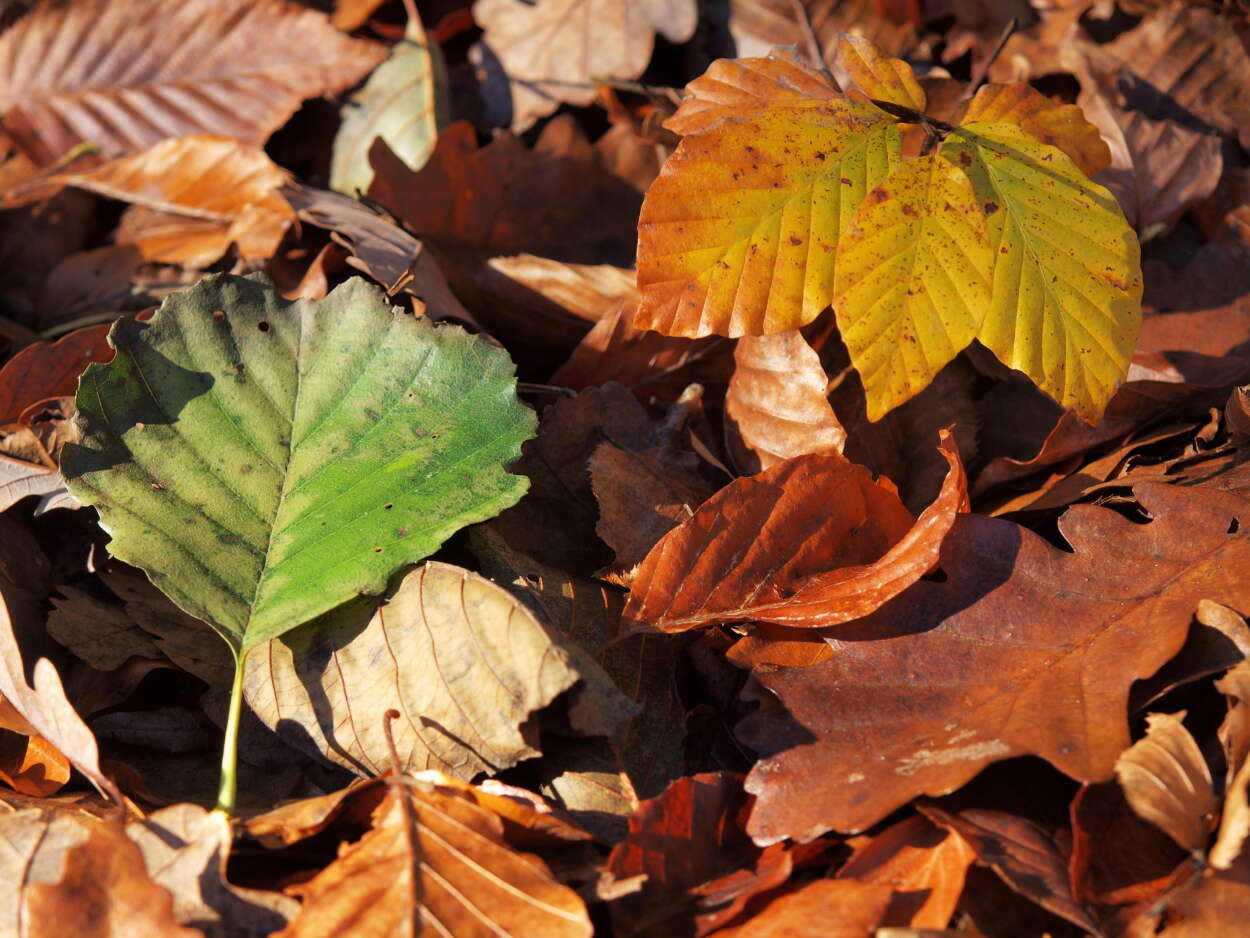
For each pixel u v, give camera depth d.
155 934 0.47
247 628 0.50
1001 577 0.51
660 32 0.62
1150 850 0.48
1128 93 0.60
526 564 0.52
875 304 0.51
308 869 0.49
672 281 0.52
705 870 0.49
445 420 0.52
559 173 0.61
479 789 0.49
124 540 0.51
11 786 0.51
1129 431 0.54
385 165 0.59
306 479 0.52
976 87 0.60
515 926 0.47
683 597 0.51
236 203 0.61
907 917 0.47
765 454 0.54
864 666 0.50
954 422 0.55
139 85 0.64
